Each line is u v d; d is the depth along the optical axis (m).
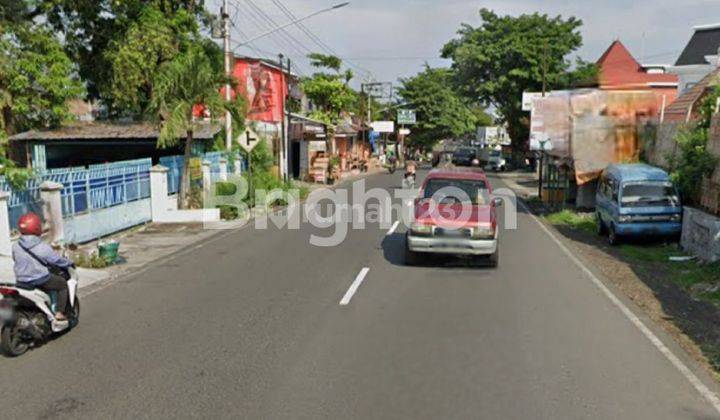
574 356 7.55
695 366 7.30
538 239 17.86
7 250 12.52
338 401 6.17
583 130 24.38
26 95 20.62
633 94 24.14
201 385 6.58
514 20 54.53
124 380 6.74
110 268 13.11
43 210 14.33
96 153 27.39
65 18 25.23
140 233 18.28
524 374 6.93
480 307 9.81
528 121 53.50
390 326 8.72
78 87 21.58
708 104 18.27
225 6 24.27
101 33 25.58
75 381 6.73
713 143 16.45
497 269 13.00
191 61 21.41
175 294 10.72
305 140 41.97
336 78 55.47
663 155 21.09
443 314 9.39
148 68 25.31
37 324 7.75
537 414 5.91
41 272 8.01
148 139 25.59
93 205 16.94
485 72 56.06
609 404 6.16
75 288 8.70
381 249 15.42
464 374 6.91
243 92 28.44
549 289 11.20
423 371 6.99
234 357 7.44
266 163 30.92
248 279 11.92
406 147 82.75
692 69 35.47
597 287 11.47
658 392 6.48
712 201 16.08
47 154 26.88
